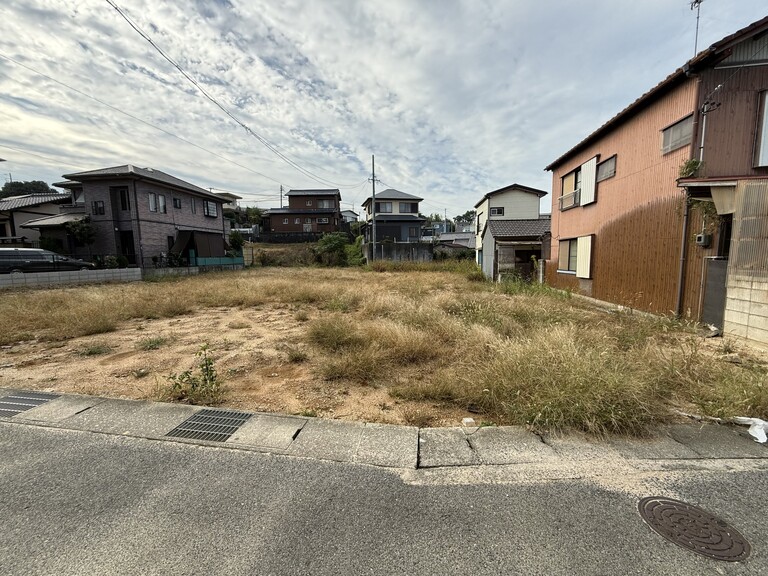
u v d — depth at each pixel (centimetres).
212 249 2120
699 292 548
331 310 714
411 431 244
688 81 576
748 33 502
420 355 395
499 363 315
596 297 873
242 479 191
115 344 480
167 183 1775
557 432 238
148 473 197
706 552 141
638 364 317
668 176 627
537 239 1362
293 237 3122
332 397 305
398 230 3138
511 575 130
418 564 136
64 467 203
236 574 132
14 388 322
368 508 168
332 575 131
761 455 214
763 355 401
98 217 1652
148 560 138
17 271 1254
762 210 427
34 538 150
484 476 194
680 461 207
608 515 163
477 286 1094
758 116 534
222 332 547
